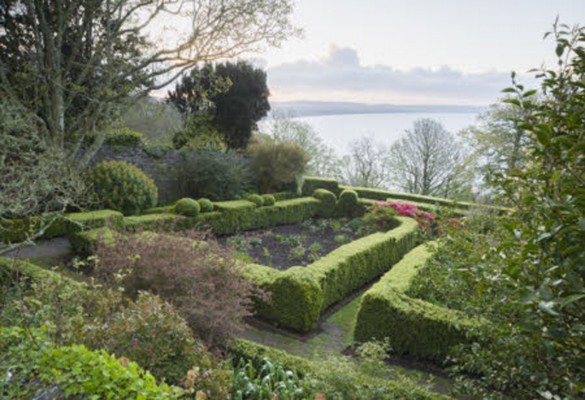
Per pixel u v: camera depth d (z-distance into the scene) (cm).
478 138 1567
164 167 1262
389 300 513
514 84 192
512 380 262
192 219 983
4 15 897
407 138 2075
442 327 471
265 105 1767
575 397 158
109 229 576
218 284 445
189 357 299
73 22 947
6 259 541
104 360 221
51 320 291
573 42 176
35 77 874
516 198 236
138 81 942
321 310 638
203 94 1150
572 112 172
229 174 1279
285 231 1177
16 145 588
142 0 946
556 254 143
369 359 376
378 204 1127
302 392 334
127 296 430
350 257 710
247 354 404
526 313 167
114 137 1164
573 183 154
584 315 157
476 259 244
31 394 202
